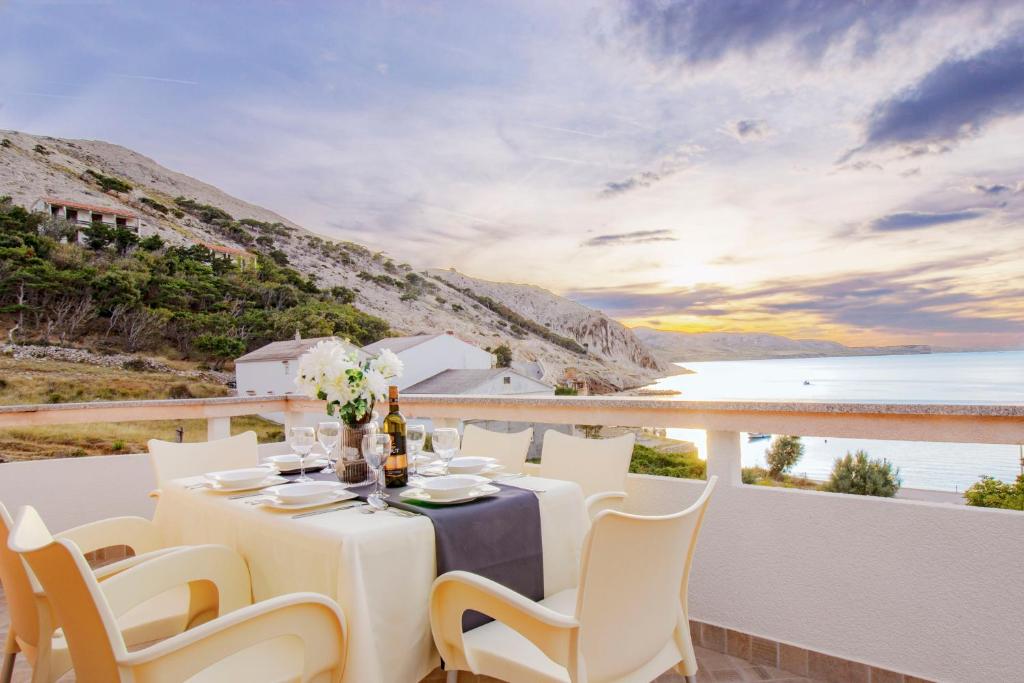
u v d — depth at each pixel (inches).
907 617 80.4
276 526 68.7
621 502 92.1
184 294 1077.8
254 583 72.6
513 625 55.9
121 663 46.3
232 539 75.9
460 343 989.2
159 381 1031.6
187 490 85.7
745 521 93.5
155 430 825.5
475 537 70.7
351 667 59.1
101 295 1021.2
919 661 79.4
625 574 53.5
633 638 56.5
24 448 751.1
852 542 84.5
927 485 149.7
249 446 116.2
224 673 59.4
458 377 904.3
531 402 117.5
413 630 65.1
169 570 67.0
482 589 56.9
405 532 65.1
